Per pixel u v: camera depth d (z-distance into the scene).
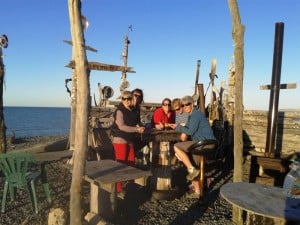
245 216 5.53
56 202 5.91
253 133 8.83
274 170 8.19
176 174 8.20
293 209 3.35
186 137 6.29
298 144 8.09
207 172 8.55
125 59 15.94
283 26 7.23
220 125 10.32
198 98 11.40
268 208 3.36
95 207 5.07
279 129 8.37
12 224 5.02
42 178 5.83
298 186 4.07
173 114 8.34
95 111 10.95
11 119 99.69
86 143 3.86
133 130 6.14
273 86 7.56
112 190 5.06
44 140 23.98
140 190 6.76
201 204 6.00
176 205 6.00
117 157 6.28
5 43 8.34
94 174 4.82
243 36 4.79
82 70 3.74
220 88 10.63
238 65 4.83
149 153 8.04
